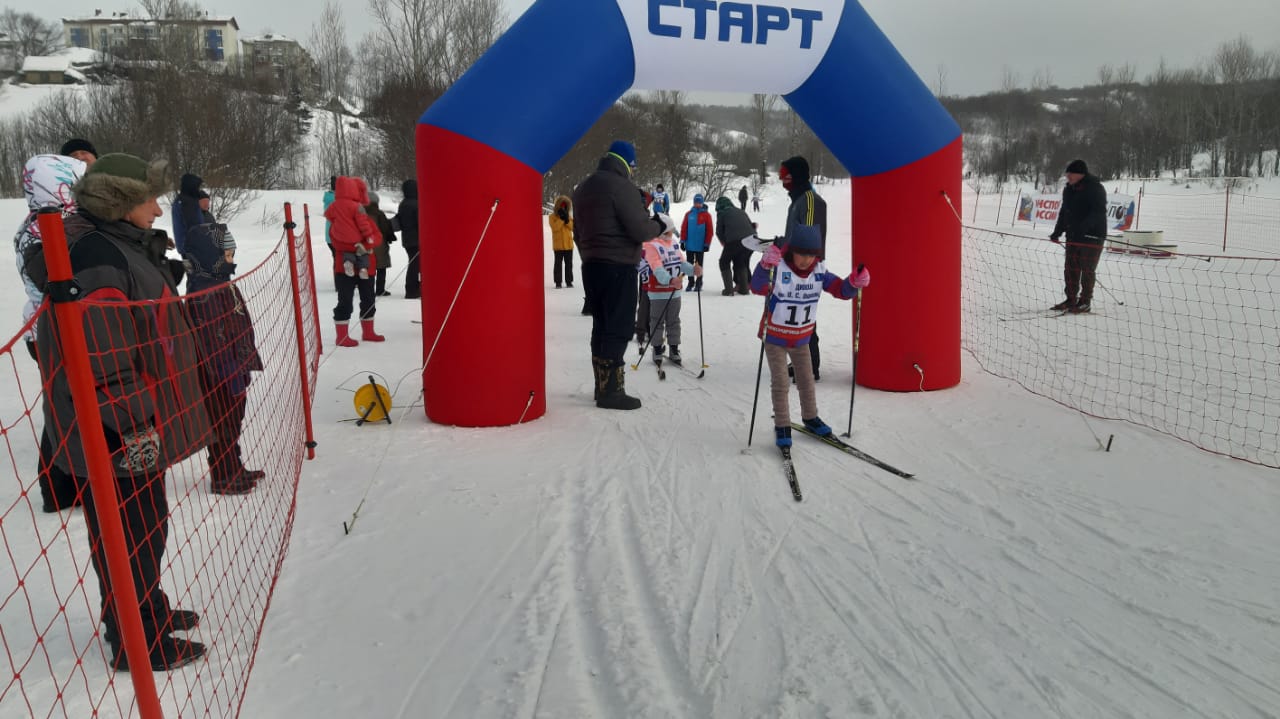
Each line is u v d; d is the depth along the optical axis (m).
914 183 5.76
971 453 4.61
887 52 5.63
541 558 3.42
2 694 2.43
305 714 2.37
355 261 8.20
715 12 5.25
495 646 2.74
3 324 9.30
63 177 3.94
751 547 3.49
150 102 24.92
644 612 2.96
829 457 4.64
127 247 2.50
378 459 4.71
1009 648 2.64
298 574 3.28
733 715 2.33
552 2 5.16
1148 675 2.46
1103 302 9.90
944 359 6.02
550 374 7.10
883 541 3.50
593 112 5.36
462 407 5.37
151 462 2.38
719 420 5.50
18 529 3.66
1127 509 3.72
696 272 7.00
